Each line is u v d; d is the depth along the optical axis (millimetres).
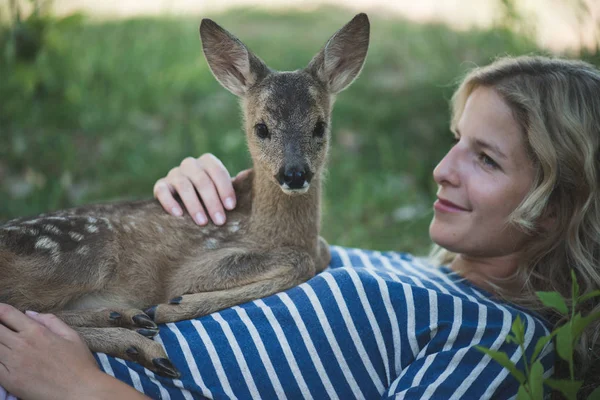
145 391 2611
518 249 3172
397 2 11469
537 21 6664
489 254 3191
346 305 2730
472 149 3131
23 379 2471
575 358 3072
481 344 2721
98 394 2453
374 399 2725
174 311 3049
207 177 3582
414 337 2729
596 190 3004
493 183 3049
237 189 3865
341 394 2682
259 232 3639
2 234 3072
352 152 6566
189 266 3424
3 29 6098
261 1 11672
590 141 2965
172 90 7434
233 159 6008
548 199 3047
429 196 5887
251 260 3359
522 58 3207
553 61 3152
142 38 8508
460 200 3135
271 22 10234
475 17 9188
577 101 2967
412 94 7312
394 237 5258
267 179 3641
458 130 3389
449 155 3176
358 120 7055
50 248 3111
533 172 3012
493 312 2785
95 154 6188
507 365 2291
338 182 6059
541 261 3148
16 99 6234
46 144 6066
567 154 2957
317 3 11695
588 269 2988
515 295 3154
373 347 2729
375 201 5707
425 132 6773
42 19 5711
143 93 7289
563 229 3072
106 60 7668
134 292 3309
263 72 3961
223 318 2764
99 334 2785
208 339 2699
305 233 3643
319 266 3721
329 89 4031
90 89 7113
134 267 3312
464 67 7141
